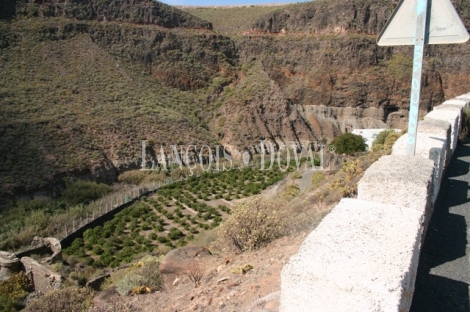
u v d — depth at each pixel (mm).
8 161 32031
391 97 59625
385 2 66688
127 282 8250
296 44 67562
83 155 36812
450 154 8477
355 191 9367
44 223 26297
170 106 53812
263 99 58312
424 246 4891
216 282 6117
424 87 57719
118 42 58281
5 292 16078
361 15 66188
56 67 48531
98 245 23938
